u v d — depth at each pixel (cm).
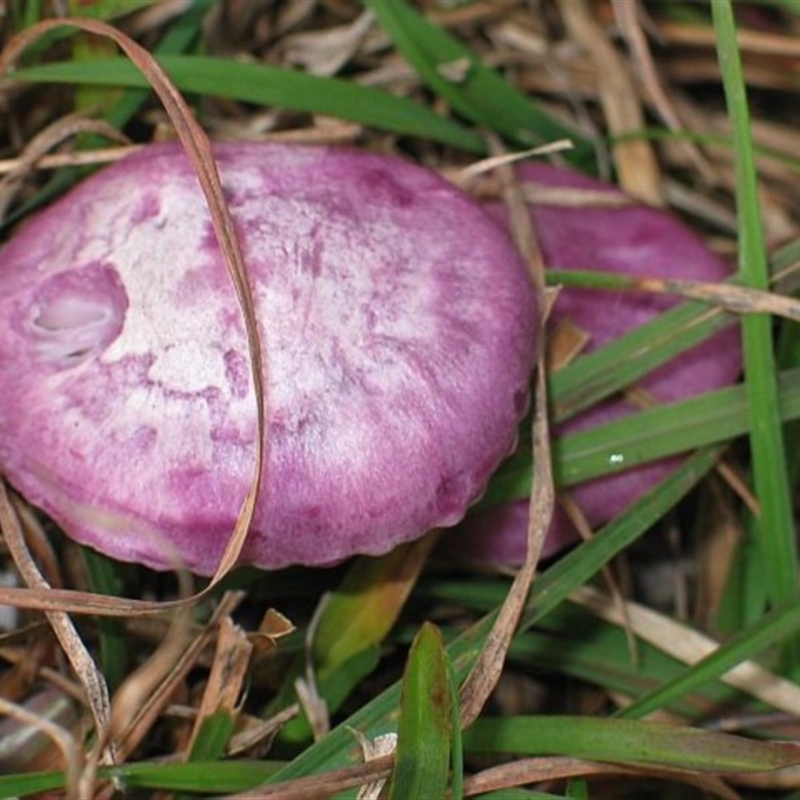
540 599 23
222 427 21
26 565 23
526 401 22
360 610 24
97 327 22
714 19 24
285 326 21
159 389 21
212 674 23
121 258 22
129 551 21
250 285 21
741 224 24
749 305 24
